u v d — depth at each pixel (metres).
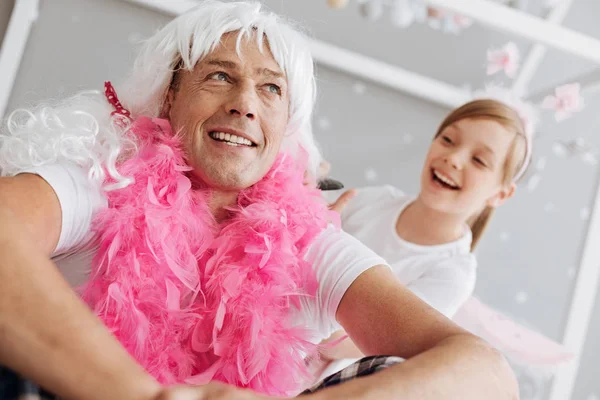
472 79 2.37
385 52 2.30
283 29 0.99
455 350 0.69
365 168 2.22
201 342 0.90
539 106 2.20
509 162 1.65
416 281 1.56
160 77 1.01
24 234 0.61
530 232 2.34
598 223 2.04
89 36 1.99
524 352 1.77
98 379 0.55
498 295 2.31
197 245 0.95
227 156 0.93
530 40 1.67
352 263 0.93
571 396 2.41
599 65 1.69
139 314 0.83
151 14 2.02
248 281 0.93
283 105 0.98
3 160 0.90
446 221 1.63
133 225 0.88
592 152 2.24
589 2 2.39
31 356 0.55
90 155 0.87
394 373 0.64
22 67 1.94
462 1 1.60
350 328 0.89
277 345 0.90
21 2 1.92
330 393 0.61
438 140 1.68
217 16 0.96
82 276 0.89
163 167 0.94
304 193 1.06
